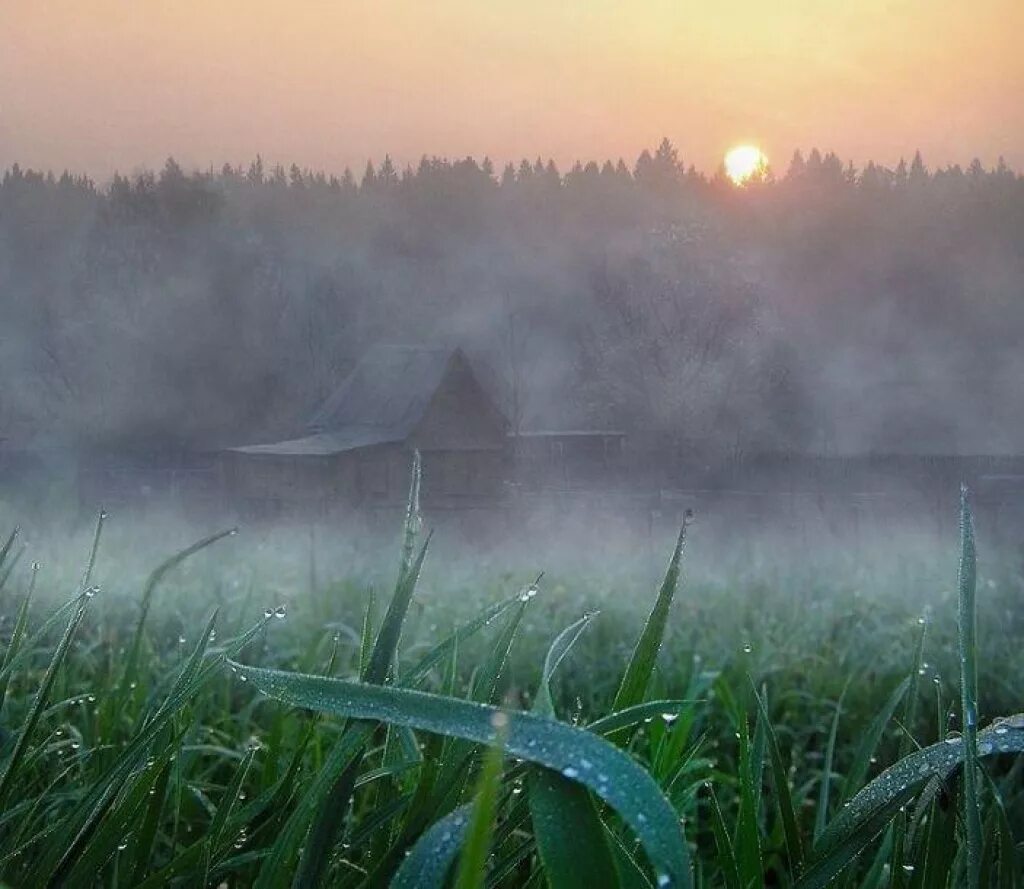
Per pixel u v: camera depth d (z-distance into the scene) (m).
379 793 1.08
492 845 0.93
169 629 4.71
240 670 0.72
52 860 0.92
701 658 4.38
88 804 0.95
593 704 3.84
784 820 1.05
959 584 0.84
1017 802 1.95
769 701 3.77
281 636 4.64
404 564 0.86
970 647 0.83
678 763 1.54
